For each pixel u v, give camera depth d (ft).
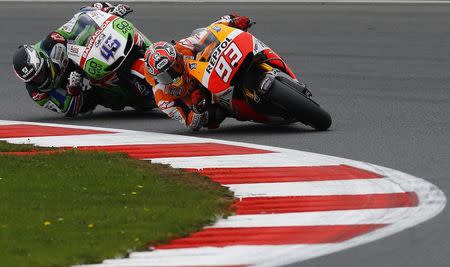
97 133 165.89
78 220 112.47
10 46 240.53
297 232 108.68
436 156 142.92
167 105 164.45
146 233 107.34
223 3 277.03
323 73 206.08
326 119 159.53
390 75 202.18
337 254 100.32
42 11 276.21
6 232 108.17
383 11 260.83
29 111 187.73
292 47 228.02
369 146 150.00
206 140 158.30
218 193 125.49
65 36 176.76
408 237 105.40
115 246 103.04
